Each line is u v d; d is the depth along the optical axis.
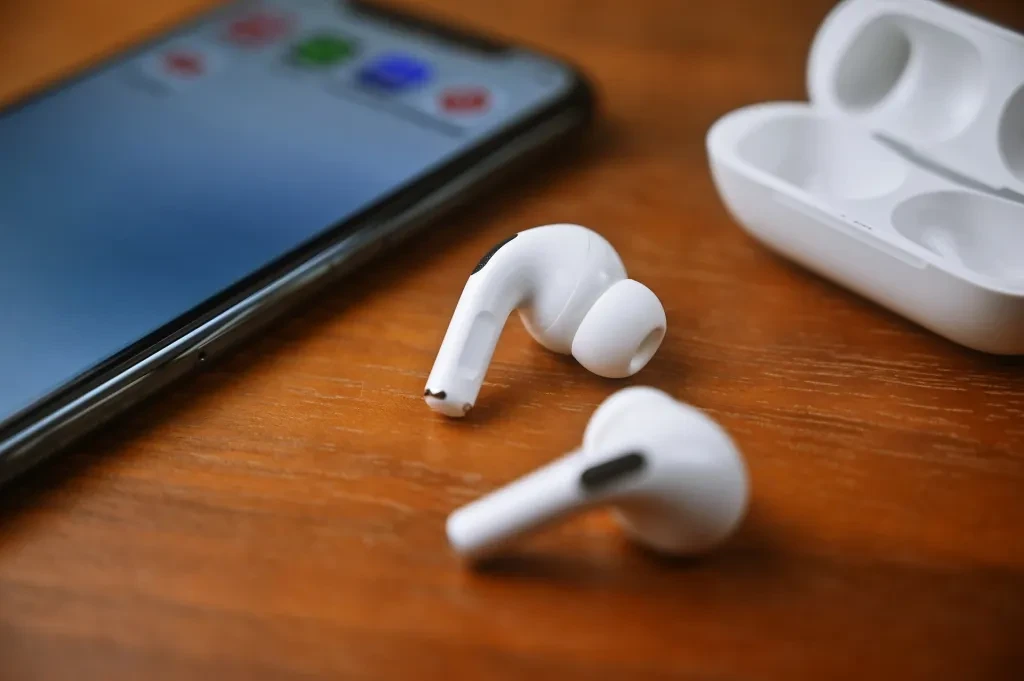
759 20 0.32
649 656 0.22
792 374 0.25
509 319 0.26
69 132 0.28
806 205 0.25
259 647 0.22
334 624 0.22
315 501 0.23
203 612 0.22
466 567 0.22
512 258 0.24
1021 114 0.25
